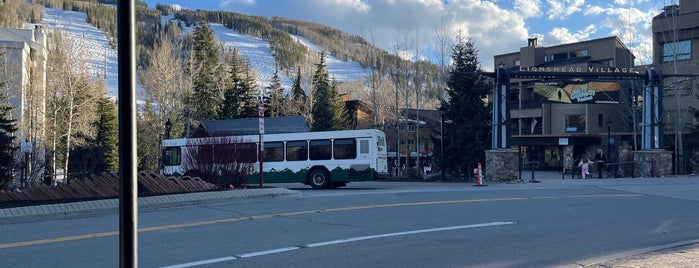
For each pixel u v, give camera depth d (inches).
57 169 1598.2
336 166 984.9
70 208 523.2
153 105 2519.7
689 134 1520.7
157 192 662.5
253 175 997.2
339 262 327.6
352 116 2888.8
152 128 1943.9
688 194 788.6
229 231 434.6
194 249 363.6
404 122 2096.5
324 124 2300.7
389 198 677.9
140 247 368.5
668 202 673.0
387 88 2351.1
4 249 362.3
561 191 823.1
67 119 1649.9
